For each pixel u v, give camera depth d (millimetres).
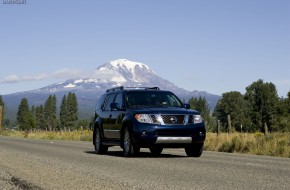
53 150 17578
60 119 194875
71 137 40062
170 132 13711
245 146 19047
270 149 17594
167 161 12031
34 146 21078
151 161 12039
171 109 14070
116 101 15711
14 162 11414
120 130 14586
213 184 7383
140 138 13695
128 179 8016
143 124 13750
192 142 13891
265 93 111625
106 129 15695
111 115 15438
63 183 7445
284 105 104875
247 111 116625
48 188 6910
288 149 16859
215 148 20297
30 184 7316
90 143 26031
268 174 8844
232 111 134500
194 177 8344
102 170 9602
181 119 13891
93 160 12375
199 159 12875
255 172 9211
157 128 13656
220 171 9398
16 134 57438
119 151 17984
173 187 7031
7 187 7086
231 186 7152
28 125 195375
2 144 23312
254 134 22812
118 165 10797
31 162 11484
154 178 8180
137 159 12820
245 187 7043
